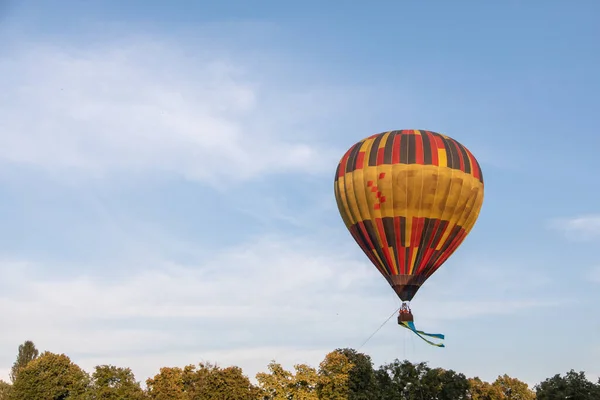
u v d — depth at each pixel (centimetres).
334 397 7531
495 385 8306
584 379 8088
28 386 7706
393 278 6831
